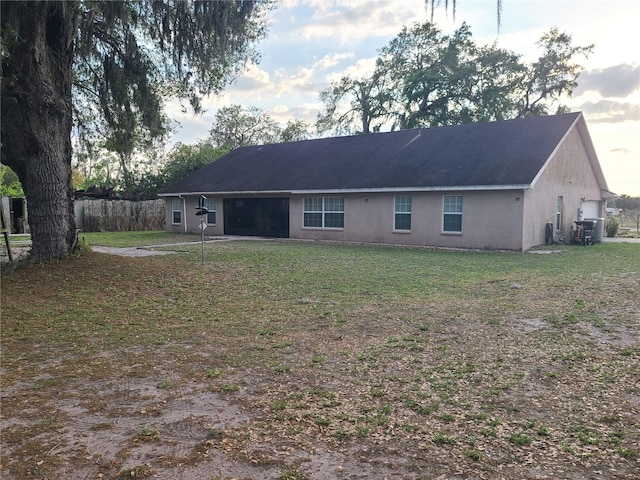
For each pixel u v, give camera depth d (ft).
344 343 17.30
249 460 9.27
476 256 44.55
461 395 12.43
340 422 10.93
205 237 70.28
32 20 27.50
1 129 29.25
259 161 79.56
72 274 29.30
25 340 17.76
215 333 18.81
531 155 51.31
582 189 64.54
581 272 33.06
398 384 13.28
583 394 12.39
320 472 8.80
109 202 89.86
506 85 102.47
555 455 9.34
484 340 17.35
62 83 33.04
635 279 29.58
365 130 118.52
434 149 61.26
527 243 49.83
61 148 32.71
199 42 35.01
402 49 110.63
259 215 71.00
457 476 8.63
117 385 13.33
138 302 24.47
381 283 29.60
